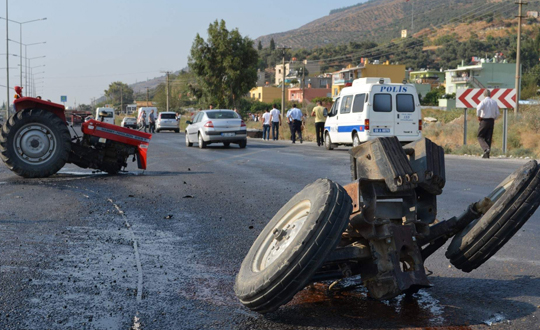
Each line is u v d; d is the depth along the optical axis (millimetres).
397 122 19406
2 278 4723
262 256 4008
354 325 3676
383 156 3887
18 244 5984
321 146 25719
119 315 3895
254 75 59812
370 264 3840
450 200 8883
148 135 13297
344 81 118375
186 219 7562
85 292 4402
